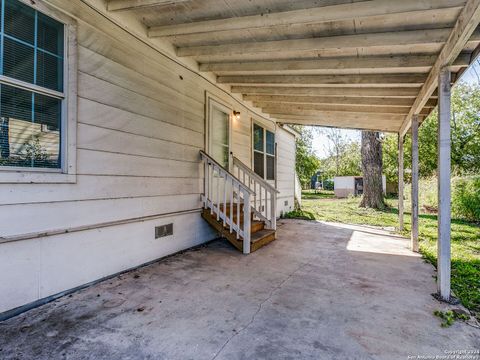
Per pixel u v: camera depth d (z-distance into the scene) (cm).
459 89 1420
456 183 930
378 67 366
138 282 317
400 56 356
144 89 372
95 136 305
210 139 522
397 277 351
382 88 466
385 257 443
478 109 1388
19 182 238
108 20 319
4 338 202
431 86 363
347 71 413
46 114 264
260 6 290
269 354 188
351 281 335
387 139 1798
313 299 280
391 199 1738
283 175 959
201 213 496
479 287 324
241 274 352
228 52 385
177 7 311
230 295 286
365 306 266
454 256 461
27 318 231
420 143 1530
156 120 394
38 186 253
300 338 208
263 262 405
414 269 384
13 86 240
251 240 472
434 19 273
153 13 336
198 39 389
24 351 187
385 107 581
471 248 519
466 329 226
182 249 454
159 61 397
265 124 780
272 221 571
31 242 250
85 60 293
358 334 215
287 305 265
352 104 541
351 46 319
